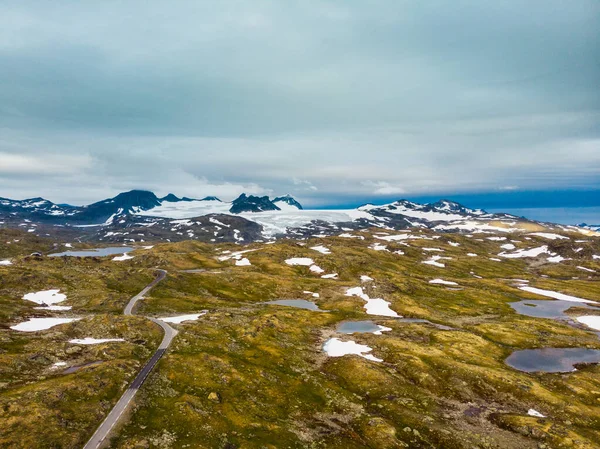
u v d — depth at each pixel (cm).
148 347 9744
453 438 6700
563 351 12031
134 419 6328
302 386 8594
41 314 12288
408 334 13100
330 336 12725
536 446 6575
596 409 8094
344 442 6462
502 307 18388
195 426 6316
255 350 10569
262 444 6069
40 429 5606
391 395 8375
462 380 9194
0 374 7369
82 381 7131
